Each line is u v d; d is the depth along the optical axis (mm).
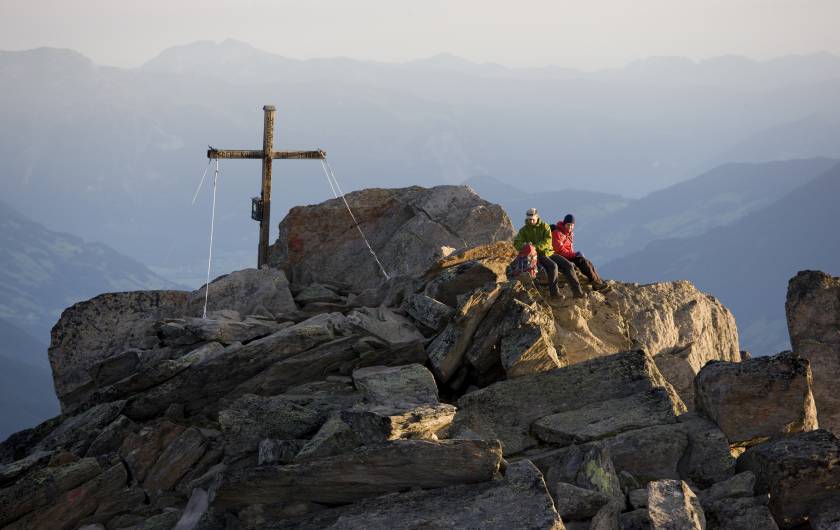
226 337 25125
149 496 20156
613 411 18906
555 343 24078
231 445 19547
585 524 14984
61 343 27484
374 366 22812
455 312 22797
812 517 14906
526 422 19344
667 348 29109
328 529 15133
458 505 15000
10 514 18781
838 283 24219
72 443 22438
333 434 17828
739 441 17766
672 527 13758
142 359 25734
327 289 32594
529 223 25859
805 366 17750
